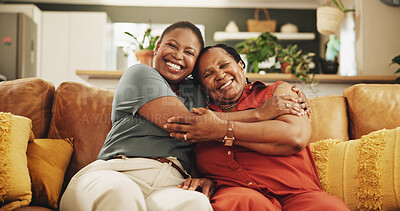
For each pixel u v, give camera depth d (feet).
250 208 3.52
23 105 5.02
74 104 5.17
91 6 19.13
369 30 10.55
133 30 19.27
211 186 4.16
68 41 17.46
